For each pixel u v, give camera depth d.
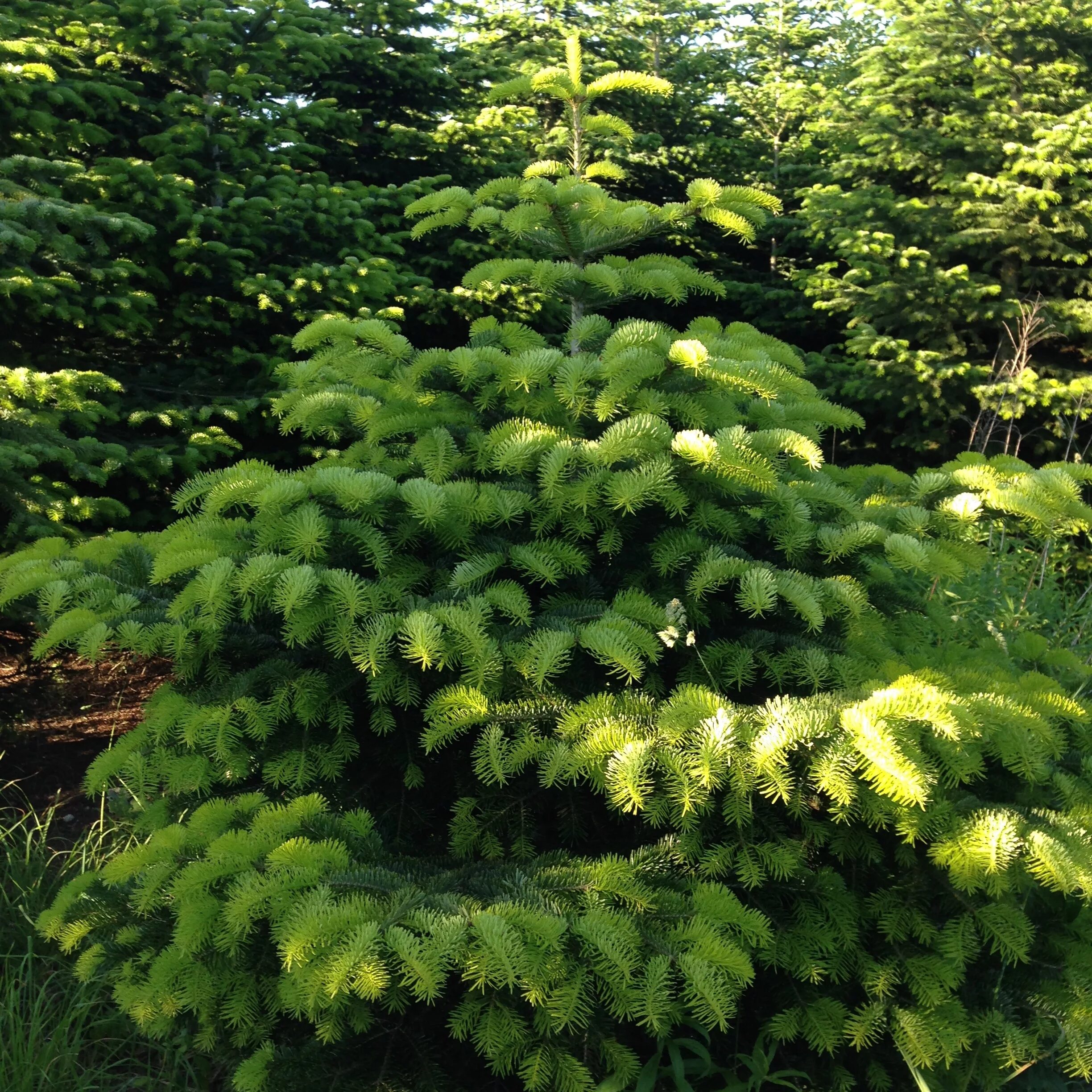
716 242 11.08
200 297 6.21
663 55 13.63
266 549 2.66
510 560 2.77
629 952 2.04
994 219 8.99
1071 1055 2.45
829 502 2.90
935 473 2.92
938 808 2.29
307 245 6.73
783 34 13.05
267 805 2.53
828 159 11.69
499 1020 2.11
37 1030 2.75
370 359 3.18
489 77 10.19
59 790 4.48
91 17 6.18
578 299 3.48
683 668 2.80
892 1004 2.43
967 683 2.74
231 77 6.59
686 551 2.74
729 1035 2.58
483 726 2.51
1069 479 2.83
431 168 8.89
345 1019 2.19
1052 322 8.92
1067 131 8.69
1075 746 2.86
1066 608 5.46
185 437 5.65
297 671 2.71
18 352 5.47
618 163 10.40
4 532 4.64
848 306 9.38
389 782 2.94
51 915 2.49
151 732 2.81
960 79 10.07
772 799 2.28
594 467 2.67
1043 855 2.14
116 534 3.40
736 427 2.62
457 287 7.21
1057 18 9.40
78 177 5.35
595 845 2.79
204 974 2.25
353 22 8.80
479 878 2.31
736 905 2.21
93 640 2.52
